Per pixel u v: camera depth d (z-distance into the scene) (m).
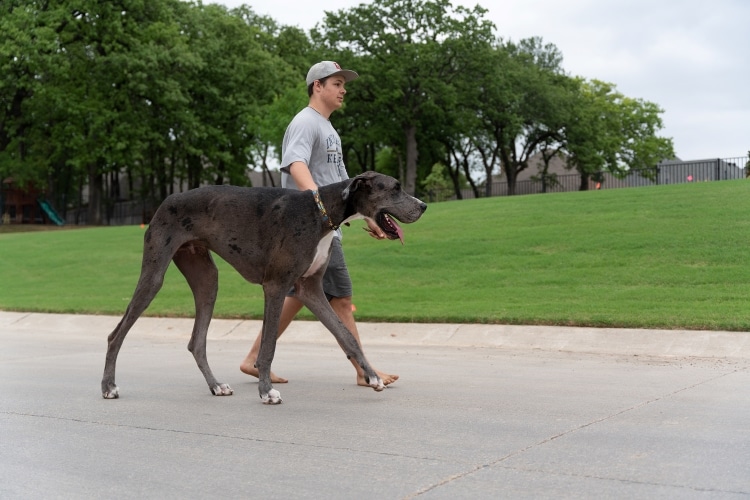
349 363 8.76
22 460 4.70
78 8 48.34
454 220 21.66
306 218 6.30
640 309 10.66
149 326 12.89
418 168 72.00
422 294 13.49
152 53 49.19
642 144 79.56
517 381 7.19
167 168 61.69
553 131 68.50
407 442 4.92
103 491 4.05
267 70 58.06
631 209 19.53
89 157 49.34
